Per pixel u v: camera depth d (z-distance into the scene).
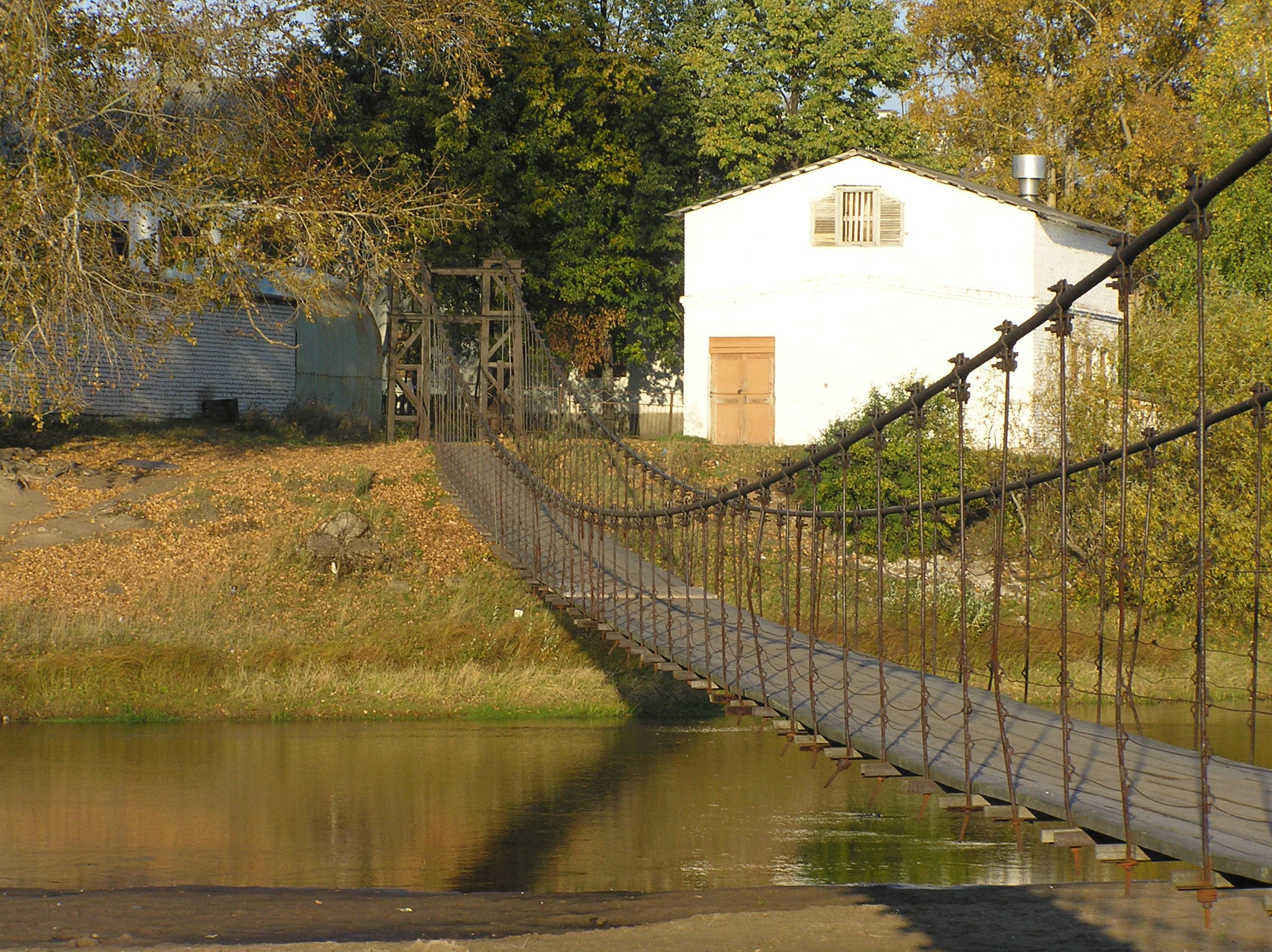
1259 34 55.88
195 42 39.12
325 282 41.94
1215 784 11.59
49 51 37.03
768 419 56.06
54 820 24.12
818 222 55.47
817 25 68.88
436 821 24.55
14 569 37.44
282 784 27.02
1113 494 36.06
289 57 42.66
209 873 21.06
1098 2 70.56
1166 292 53.28
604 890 20.55
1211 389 36.50
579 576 29.42
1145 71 70.81
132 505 41.81
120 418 52.03
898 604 36.44
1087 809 10.35
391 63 60.53
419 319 53.47
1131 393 38.28
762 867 21.91
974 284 54.25
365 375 64.69
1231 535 34.19
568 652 36.69
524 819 24.77
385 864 21.80
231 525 41.16
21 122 37.38
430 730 32.34
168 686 33.59
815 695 15.09
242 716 33.00
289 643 35.59
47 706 32.47
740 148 67.31
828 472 43.72
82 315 39.22
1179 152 65.88
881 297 54.50
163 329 43.25
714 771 29.00
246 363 56.94
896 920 17.92
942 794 11.98
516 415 48.66
